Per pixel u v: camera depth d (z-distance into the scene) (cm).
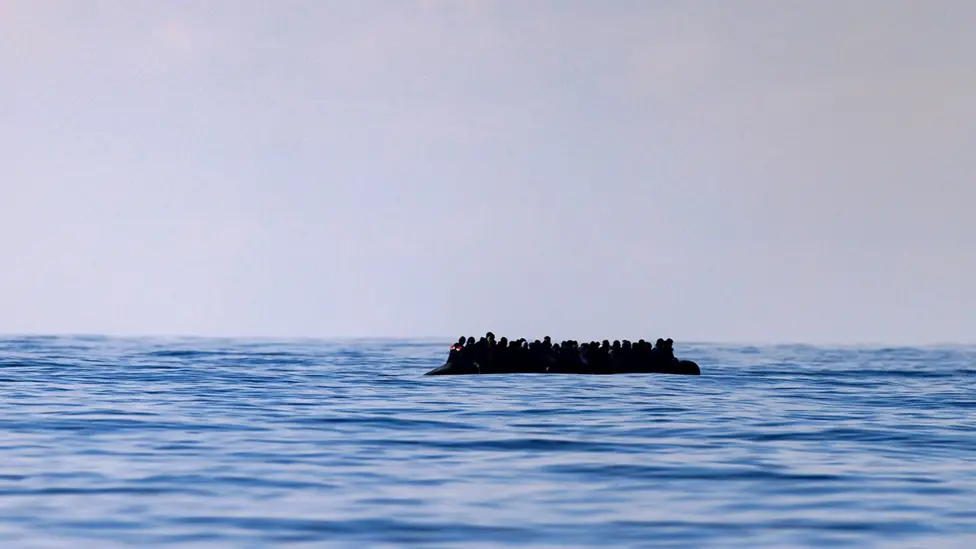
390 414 7781
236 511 4306
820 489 4819
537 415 7781
